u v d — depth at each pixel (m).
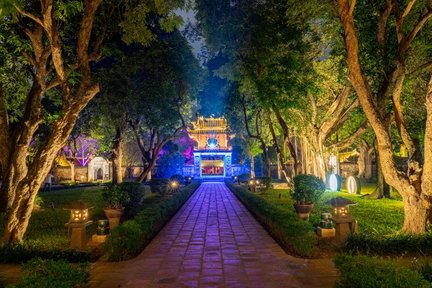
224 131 42.06
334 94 20.28
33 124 11.02
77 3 8.91
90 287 5.63
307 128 20.89
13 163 11.85
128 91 14.54
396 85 9.86
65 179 45.44
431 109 8.48
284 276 6.09
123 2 11.08
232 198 21.53
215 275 6.20
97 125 17.48
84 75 8.48
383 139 9.12
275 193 22.44
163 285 5.70
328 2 11.20
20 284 4.18
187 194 20.41
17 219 7.99
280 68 14.23
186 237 9.69
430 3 9.56
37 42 10.22
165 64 15.71
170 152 37.09
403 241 7.44
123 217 12.99
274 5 14.28
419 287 3.80
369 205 15.99
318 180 11.41
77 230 8.41
